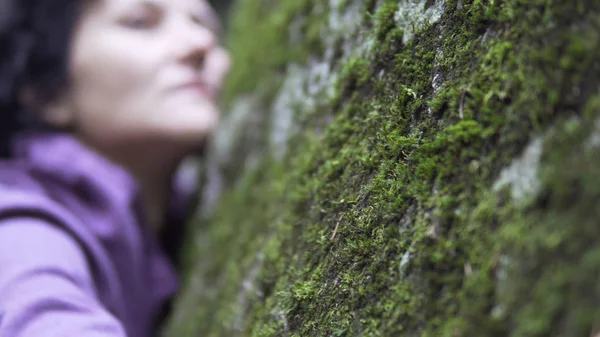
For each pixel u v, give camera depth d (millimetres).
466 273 419
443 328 421
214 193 811
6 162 729
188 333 724
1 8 771
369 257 513
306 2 710
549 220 367
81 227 673
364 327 494
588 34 378
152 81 744
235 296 653
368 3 592
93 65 746
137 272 729
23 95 774
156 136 749
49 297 589
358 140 561
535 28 413
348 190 551
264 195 684
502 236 397
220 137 833
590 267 335
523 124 409
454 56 491
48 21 757
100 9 752
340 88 599
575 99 378
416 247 463
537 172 386
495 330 382
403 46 549
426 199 471
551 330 349
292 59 716
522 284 373
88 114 754
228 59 816
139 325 739
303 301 552
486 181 428
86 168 718
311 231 569
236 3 986
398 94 537
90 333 567
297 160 630
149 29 758
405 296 460
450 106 476
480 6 473
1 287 605
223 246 733
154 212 805
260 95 768
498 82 435
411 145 504
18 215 656
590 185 348
